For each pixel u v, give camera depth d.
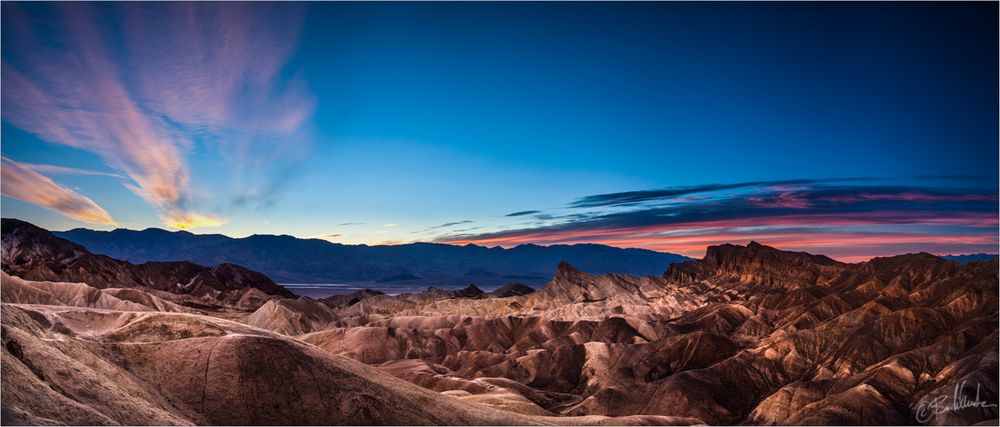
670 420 75.94
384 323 178.25
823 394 101.06
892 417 88.19
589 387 129.12
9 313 48.91
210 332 61.47
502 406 83.88
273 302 190.38
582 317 194.50
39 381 38.56
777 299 175.38
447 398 64.06
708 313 176.62
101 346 55.66
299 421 53.41
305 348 61.81
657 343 141.88
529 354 141.88
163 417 45.03
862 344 117.94
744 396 112.44
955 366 95.31
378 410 55.72
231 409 52.69
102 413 40.62
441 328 170.50
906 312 122.19
